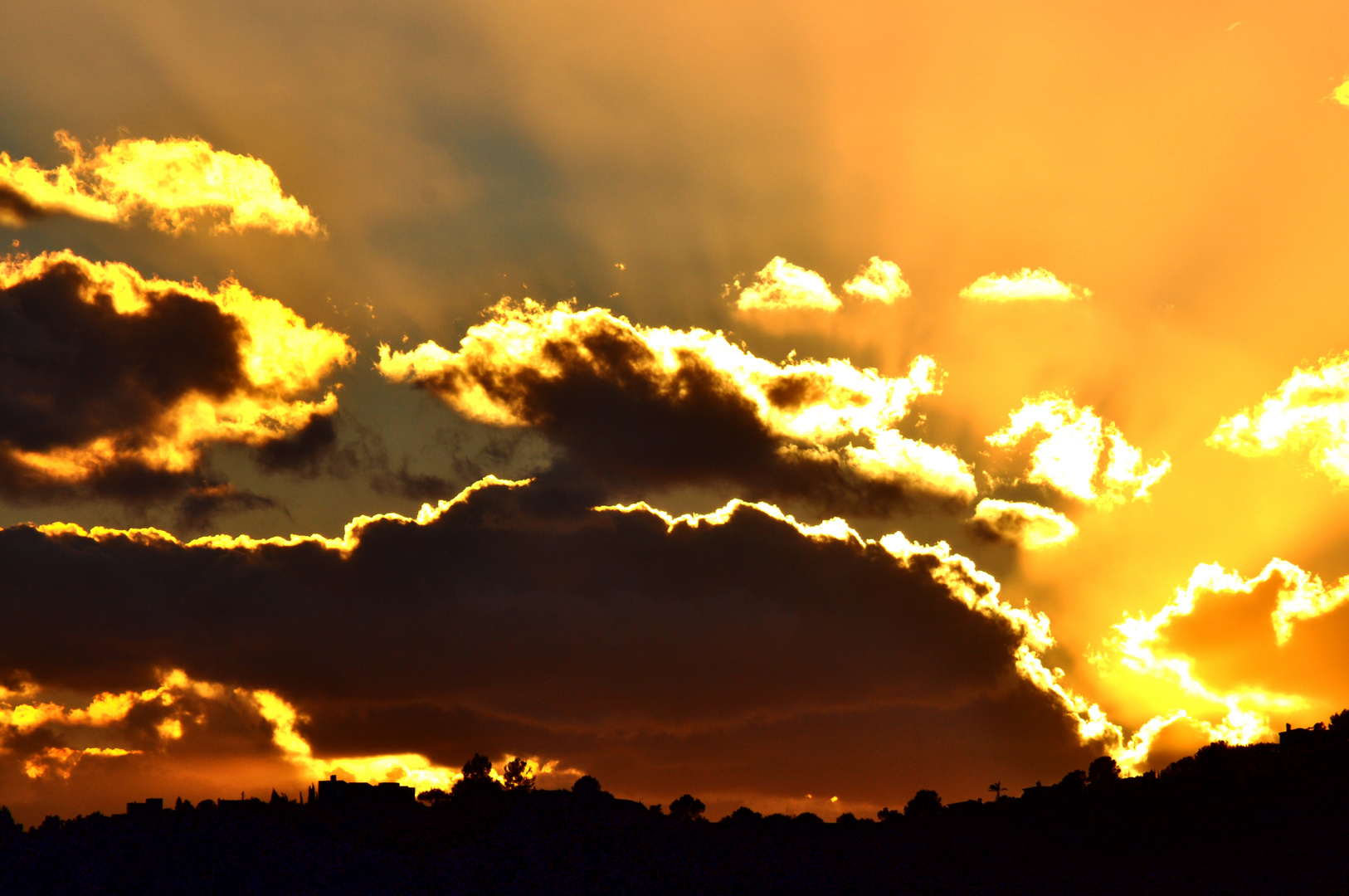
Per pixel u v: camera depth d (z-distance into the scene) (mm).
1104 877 156500
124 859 129375
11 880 120062
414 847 150250
